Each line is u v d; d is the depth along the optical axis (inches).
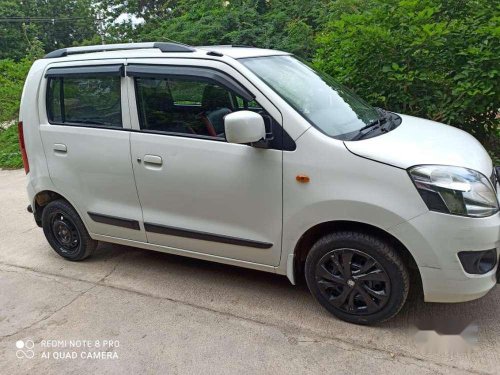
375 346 114.8
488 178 111.8
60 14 1771.7
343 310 123.8
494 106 210.1
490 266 110.4
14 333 132.1
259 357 114.0
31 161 169.0
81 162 154.6
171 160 135.4
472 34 210.8
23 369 117.0
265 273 155.1
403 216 107.7
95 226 160.4
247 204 126.6
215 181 129.3
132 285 154.0
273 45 640.4
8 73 674.8
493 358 108.1
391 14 226.4
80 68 151.5
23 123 167.9
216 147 127.6
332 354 113.1
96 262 173.8
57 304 145.9
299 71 144.2
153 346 121.3
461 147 120.4
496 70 193.3
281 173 119.5
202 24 714.8
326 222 118.2
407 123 140.2
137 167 142.3
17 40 1567.4
